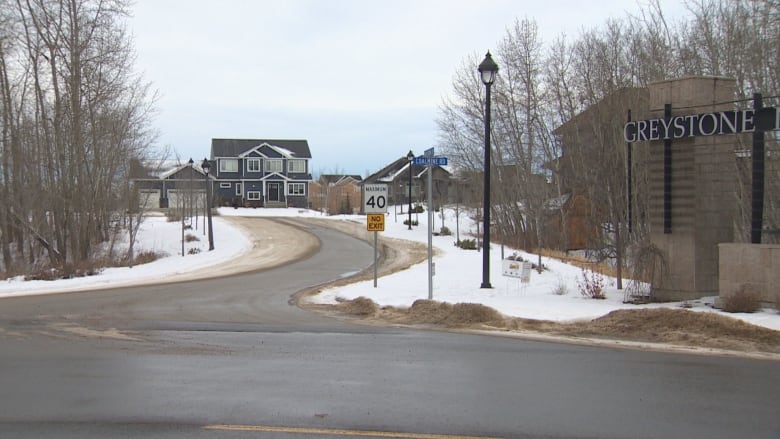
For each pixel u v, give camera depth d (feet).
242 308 53.16
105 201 128.98
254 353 33.04
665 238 46.06
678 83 45.01
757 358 31.19
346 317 47.80
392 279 70.03
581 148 112.57
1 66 115.65
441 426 20.54
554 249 118.93
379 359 31.35
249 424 20.80
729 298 40.47
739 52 72.69
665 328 37.55
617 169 95.61
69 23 111.86
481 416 21.62
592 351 33.22
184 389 25.34
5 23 114.32
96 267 96.78
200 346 35.22
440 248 115.96
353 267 94.68
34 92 121.90
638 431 20.02
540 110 132.46
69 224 115.24
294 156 288.71
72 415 21.83
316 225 178.91
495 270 76.59
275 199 287.48
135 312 50.55
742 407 22.74
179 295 62.85
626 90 96.32
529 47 131.75
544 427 20.42
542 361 30.71
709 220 44.86
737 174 63.41
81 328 42.11
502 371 28.50
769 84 70.85
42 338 38.14
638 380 26.71
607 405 22.95
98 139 119.14
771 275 39.93
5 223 120.67
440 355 32.32
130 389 25.36
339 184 270.46
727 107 44.78
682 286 45.19
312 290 67.00
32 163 116.26
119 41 133.49
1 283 80.64
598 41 123.44
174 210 215.10
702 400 23.62
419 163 52.08
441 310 45.83
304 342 36.45
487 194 58.29
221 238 151.94
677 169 45.27
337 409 22.48
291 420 21.21
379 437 19.51
